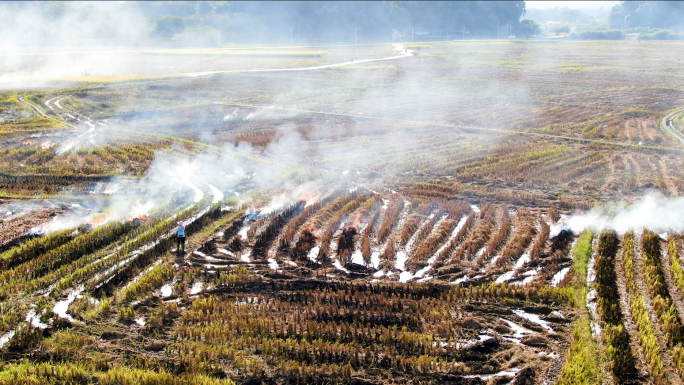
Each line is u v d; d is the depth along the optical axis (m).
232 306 23.14
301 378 18.69
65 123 64.94
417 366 19.42
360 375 18.98
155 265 27.59
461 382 18.70
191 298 24.34
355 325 21.69
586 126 63.50
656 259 26.83
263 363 19.52
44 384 17.94
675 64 125.69
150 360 19.47
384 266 27.53
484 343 20.80
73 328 21.67
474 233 31.28
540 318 22.72
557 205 37.09
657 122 65.81
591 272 26.50
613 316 21.91
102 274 26.38
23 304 23.45
